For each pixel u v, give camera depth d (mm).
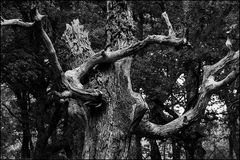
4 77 22188
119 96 7598
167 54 19766
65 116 22578
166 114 23172
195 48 19375
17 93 24984
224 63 8016
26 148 26047
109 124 7500
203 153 22719
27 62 20312
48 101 22672
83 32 8250
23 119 25234
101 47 19531
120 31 7957
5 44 19672
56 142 23109
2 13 19266
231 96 20625
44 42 7320
